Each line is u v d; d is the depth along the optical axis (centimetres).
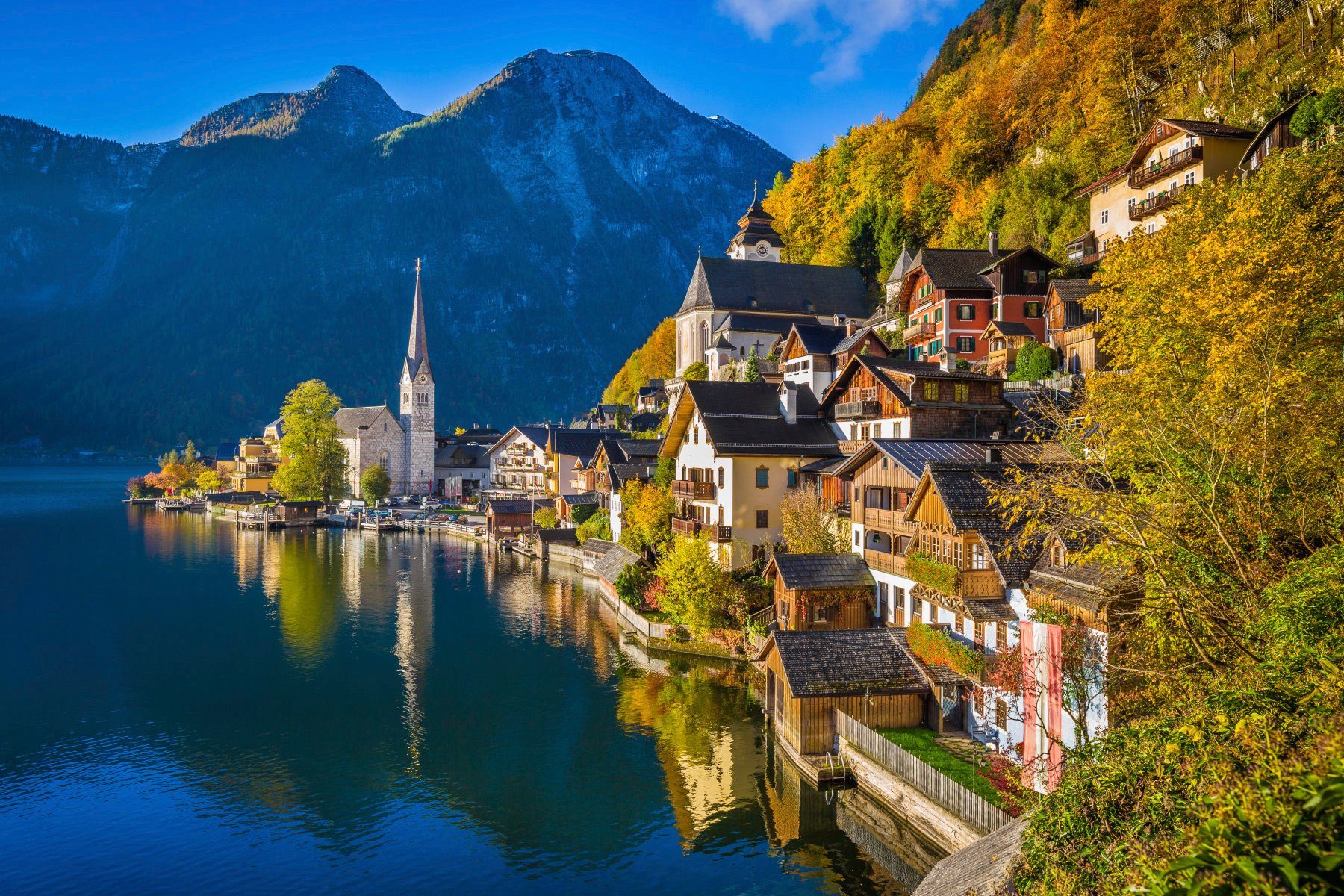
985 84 12225
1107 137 9400
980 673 3322
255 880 3167
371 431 18325
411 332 19125
